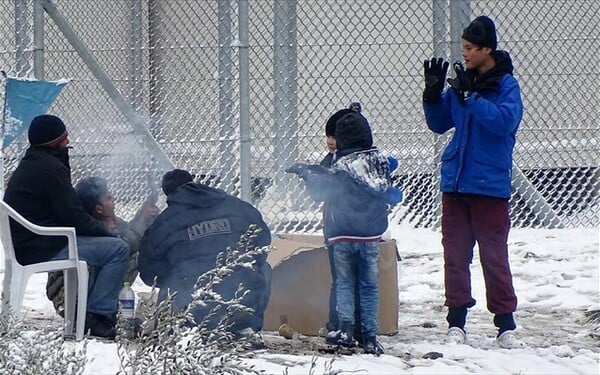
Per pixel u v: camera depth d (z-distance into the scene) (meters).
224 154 35.75
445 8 36.00
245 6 34.03
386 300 26.34
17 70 36.62
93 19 40.38
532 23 39.19
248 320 23.56
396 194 23.95
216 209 23.86
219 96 35.59
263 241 23.98
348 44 37.28
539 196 39.62
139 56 39.22
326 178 23.70
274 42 36.34
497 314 25.22
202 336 16.95
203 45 39.16
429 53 38.12
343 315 23.94
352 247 23.78
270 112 37.12
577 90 39.31
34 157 24.69
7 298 22.03
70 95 39.34
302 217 36.41
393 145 38.59
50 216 24.50
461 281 25.38
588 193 40.50
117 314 23.92
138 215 27.89
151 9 39.78
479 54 24.98
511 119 24.27
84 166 38.81
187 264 23.33
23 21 36.66
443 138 38.41
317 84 37.28
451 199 25.48
